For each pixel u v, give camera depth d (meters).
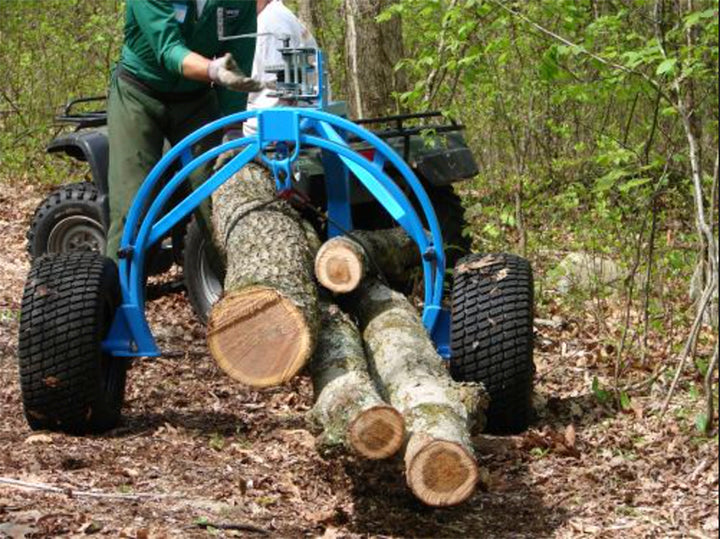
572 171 10.34
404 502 4.92
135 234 6.17
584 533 4.62
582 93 6.73
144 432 5.87
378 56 11.50
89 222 8.58
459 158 7.60
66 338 5.52
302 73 6.07
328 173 6.07
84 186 8.66
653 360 6.93
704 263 7.33
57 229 8.59
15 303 8.54
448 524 4.73
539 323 7.77
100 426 5.77
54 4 15.73
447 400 4.57
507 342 5.58
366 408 4.29
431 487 4.23
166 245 8.26
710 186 8.22
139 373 7.00
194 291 7.83
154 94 6.38
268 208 5.62
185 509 4.66
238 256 5.23
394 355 5.04
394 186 5.59
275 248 5.19
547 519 4.80
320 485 5.11
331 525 4.66
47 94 14.92
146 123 6.40
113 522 4.40
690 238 8.38
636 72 6.19
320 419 4.53
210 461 5.40
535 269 8.55
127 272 5.80
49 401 5.57
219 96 6.61
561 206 9.26
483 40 8.21
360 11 11.44
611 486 5.12
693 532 4.61
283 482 5.12
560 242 9.21
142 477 5.08
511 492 5.10
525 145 9.39
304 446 5.64
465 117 10.26
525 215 9.52
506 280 5.71
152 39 5.87
